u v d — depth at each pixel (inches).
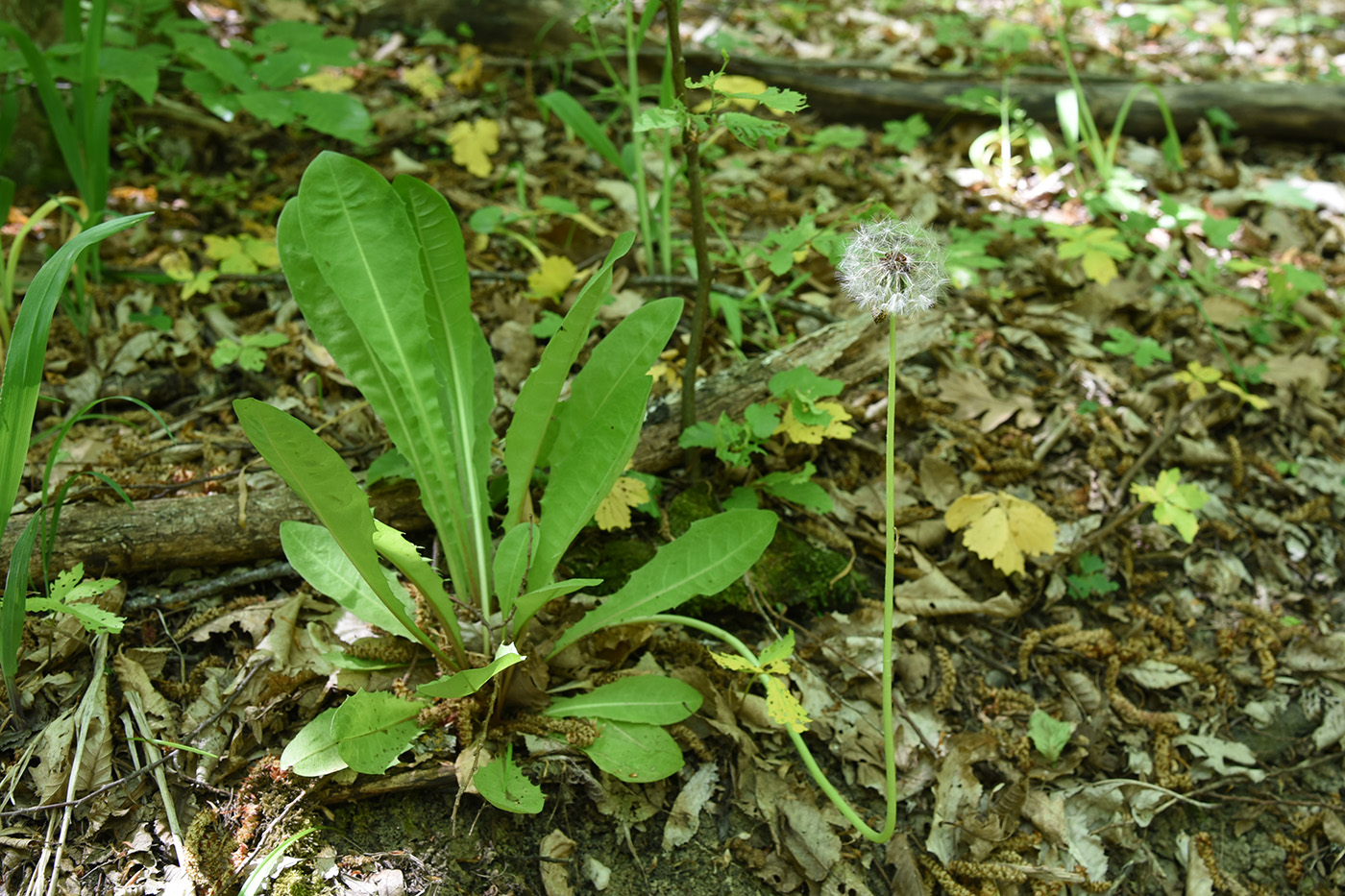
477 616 22.4
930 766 23.6
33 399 19.4
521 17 41.1
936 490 27.8
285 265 20.9
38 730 21.3
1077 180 37.2
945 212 35.8
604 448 21.5
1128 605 27.0
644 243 31.4
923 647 25.5
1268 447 30.3
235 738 21.3
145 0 33.8
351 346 21.5
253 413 17.9
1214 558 28.0
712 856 22.1
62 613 22.3
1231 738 25.2
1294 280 31.7
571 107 30.9
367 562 20.1
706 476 27.0
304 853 20.5
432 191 21.2
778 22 47.9
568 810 22.0
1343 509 29.0
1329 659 26.1
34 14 32.9
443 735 21.8
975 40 47.6
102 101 28.6
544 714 22.1
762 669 21.5
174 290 29.8
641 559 25.2
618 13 41.8
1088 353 31.6
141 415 27.1
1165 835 23.8
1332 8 56.7
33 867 19.9
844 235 24.6
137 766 21.0
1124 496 28.6
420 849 21.1
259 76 32.8
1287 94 41.3
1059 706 25.1
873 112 41.3
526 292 31.1
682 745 23.0
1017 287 33.7
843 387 26.7
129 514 23.3
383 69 39.6
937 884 22.5
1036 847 23.0
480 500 22.7
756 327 30.5
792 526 26.5
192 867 19.9
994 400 29.5
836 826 22.6
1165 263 34.2
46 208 26.6
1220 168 39.4
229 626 23.0
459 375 22.5
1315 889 23.4
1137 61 48.5
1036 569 27.0
